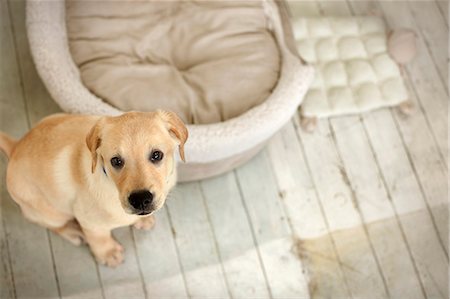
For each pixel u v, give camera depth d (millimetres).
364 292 1413
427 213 1505
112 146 997
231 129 1274
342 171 1518
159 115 1039
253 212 1448
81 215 1149
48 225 1263
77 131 1129
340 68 1582
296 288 1397
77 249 1362
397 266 1444
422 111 1605
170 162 1054
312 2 1697
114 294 1342
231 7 1448
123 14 1420
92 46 1368
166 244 1394
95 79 1326
